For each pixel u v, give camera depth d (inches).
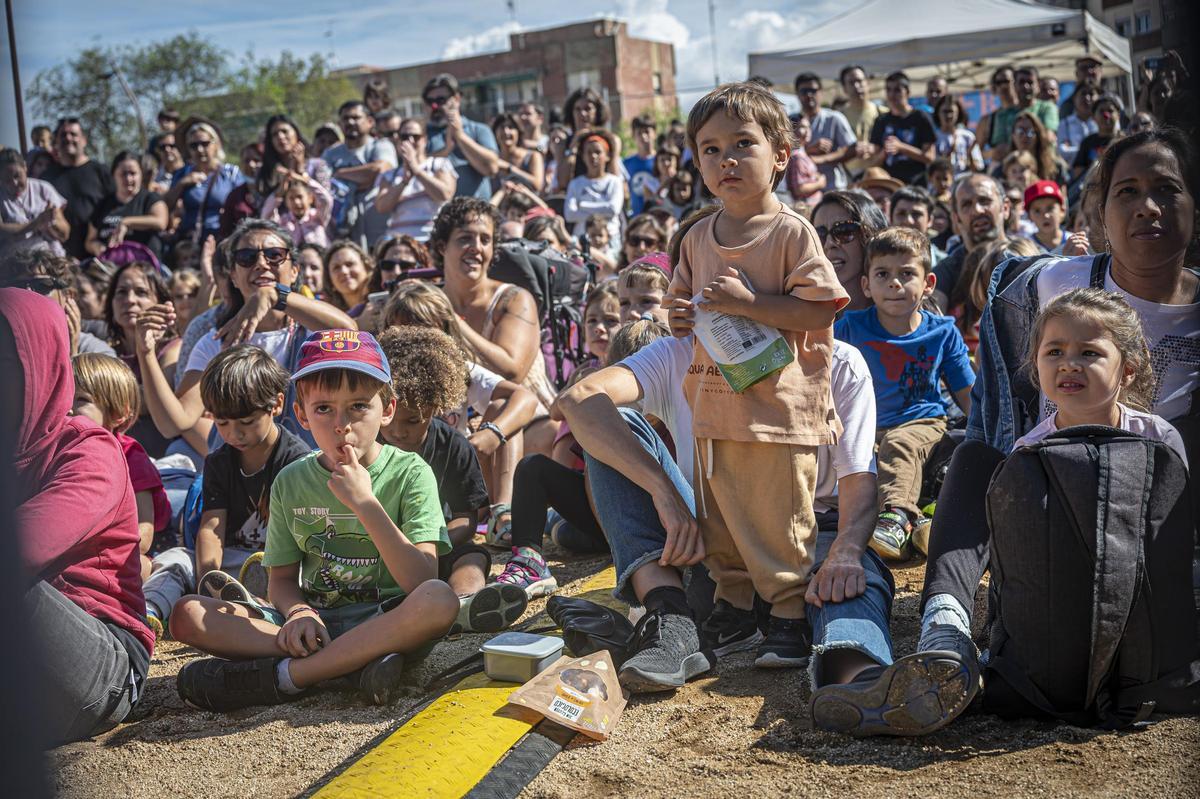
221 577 124.6
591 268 298.8
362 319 229.1
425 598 116.1
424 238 350.3
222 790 96.5
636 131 466.0
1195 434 116.8
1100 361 105.4
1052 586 97.3
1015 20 518.6
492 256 220.5
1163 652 97.1
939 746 95.9
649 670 107.9
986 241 243.9
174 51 1708.9
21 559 52.8
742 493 113.7
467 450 161.5
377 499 128.3
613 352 162.4
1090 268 124.1
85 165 403.9
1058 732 97.0
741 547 115.2
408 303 193.3
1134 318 108.5
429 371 154.9
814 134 402.6
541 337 250.7
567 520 168.1
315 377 122.2
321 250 285.1
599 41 2092.8
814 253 109.0
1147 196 114.7
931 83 452.8
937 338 183.0
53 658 102.7
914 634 124.1
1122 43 542.0
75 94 1542.8
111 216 390.9
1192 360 119.5
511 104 2144.4
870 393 122.6
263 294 198.7
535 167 412.2
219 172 394.6
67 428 109.2
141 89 1692.9
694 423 115.0
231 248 208.2
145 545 157.8
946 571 109.4
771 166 110.9
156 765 103.1
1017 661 100.1
